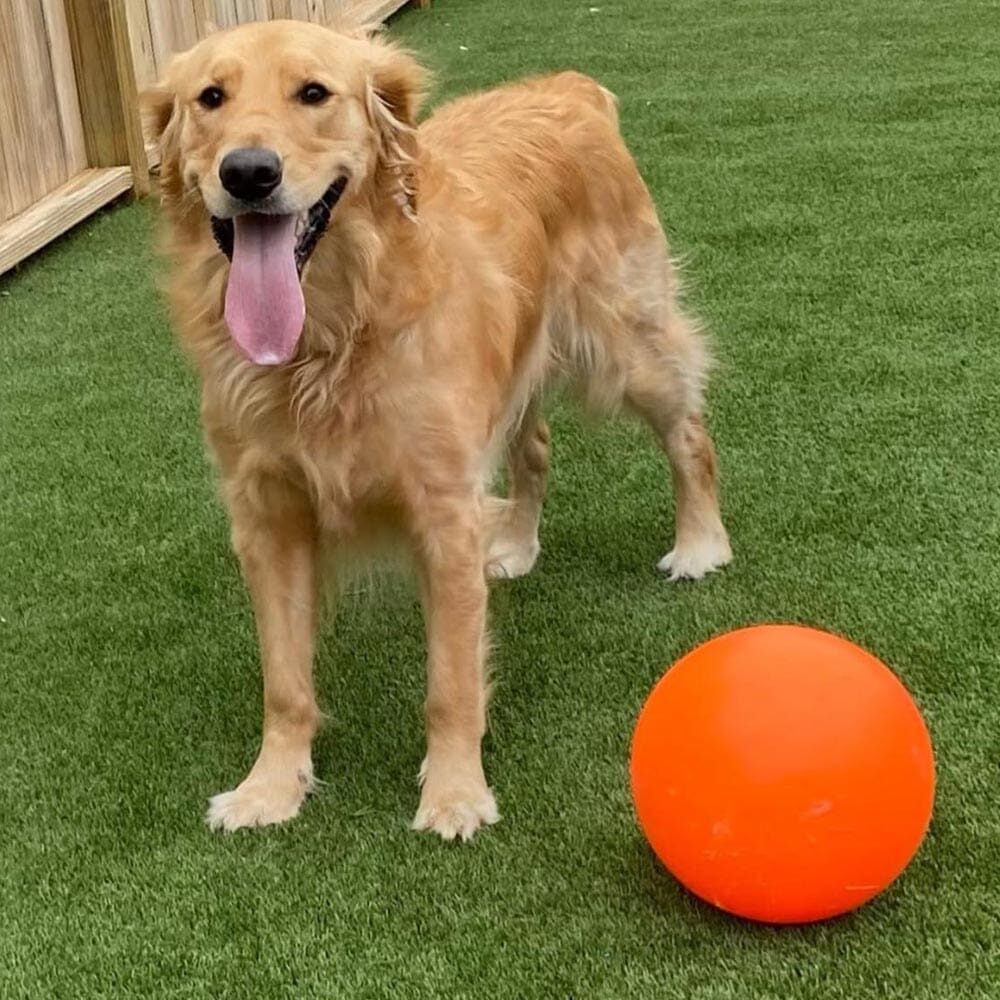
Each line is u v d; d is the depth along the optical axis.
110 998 1.63
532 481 2.38
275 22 1.88
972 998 1.54
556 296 2.23
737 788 1.53
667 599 2.27
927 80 4.69
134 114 4.12
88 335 3.29
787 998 1.56
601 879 1.73
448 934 1.67
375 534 1.93
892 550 2.30
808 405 2.73
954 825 1.74
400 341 1.82
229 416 1.87
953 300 3.08
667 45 5.47
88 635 2.27
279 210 1.75
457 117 2.25
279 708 1.91
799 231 3.53
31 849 1.85
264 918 1.72
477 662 1.89
